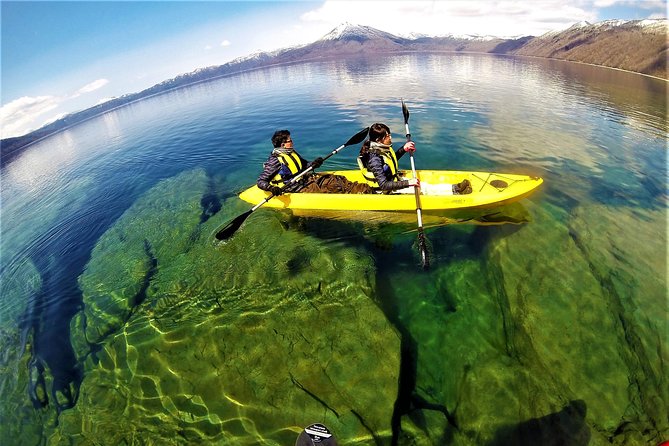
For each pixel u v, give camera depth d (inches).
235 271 202.4
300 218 242.1
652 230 210.7
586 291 166.1
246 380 138.5
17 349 186.7
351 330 152.6
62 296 222.5
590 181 274.2
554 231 209.8
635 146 344.2
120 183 419.2
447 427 119.0
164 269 219.6
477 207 221.9
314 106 657.0
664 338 144.0
